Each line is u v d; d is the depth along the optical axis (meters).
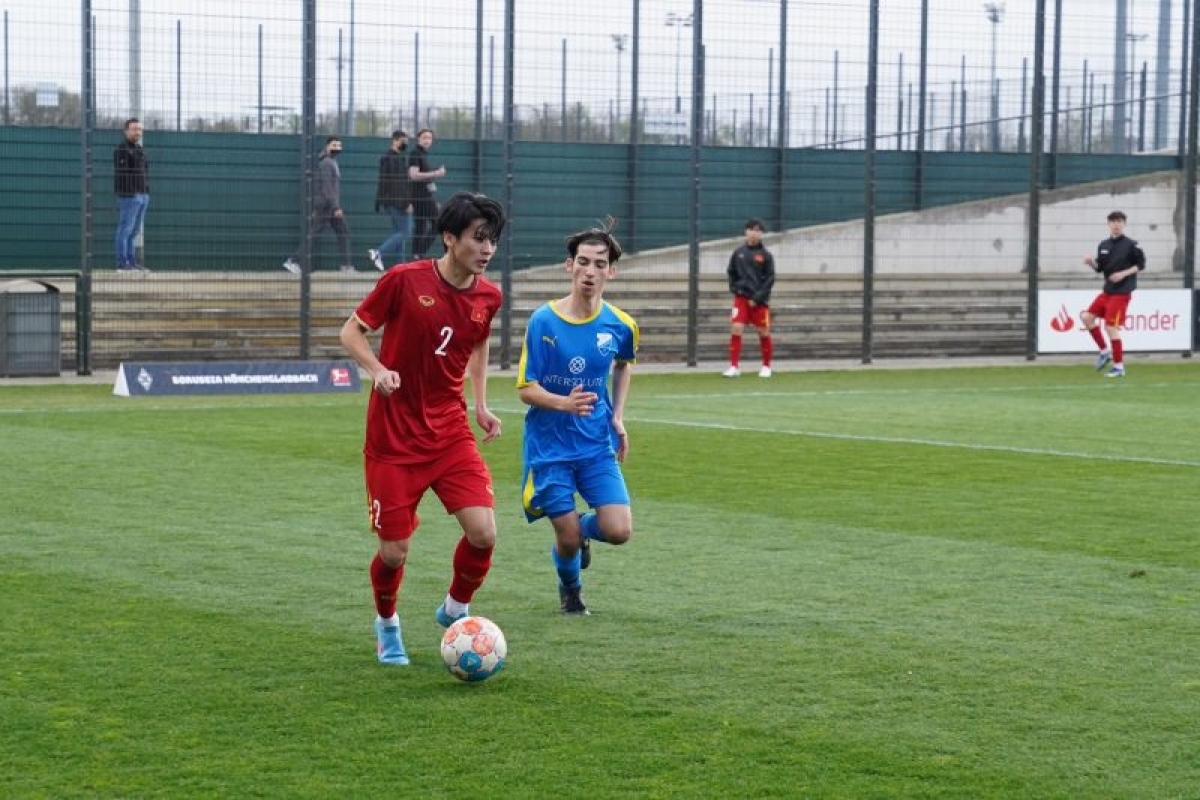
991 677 15.13
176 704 14.09
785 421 38.75
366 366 15.12
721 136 66.88
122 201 51.47
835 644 16.42
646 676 15.14
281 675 15.11
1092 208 71.69
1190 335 62.16
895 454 32.12
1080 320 61.41
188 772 12.25
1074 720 13.73
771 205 66.88
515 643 16.47
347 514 24.48
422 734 13.24
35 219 54.31
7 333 49.16
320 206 53.62
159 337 52.31
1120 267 53.91
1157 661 15.77
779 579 19.81
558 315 17.69
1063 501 26.08
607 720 13.66
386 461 15.52
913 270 68.94
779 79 63.66
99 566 20.33
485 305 15.57
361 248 57.12
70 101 55.16
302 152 52.19
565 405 17.22
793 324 62.03
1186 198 62.28
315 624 17.23
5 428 35.81
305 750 12.80
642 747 12.91
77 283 50.00
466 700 14.28
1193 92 62.09
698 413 40.78
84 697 14.29
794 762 12.55
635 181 63.47
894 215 68.50
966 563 20.84
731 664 15.60
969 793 11.85
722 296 62.47
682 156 64.31
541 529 23.41
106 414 39.22
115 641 16.38
